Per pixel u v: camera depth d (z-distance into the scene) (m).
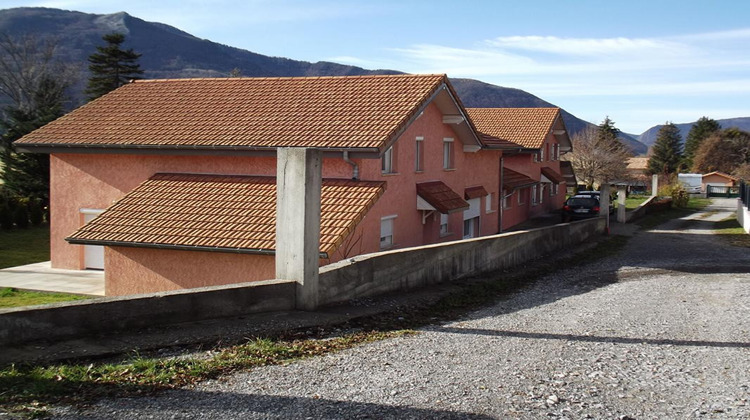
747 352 9.48
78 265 21.53
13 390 6.40
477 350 9.12
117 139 20.36
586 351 9.30
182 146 19.23
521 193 38.41
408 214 21.02
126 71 58.06
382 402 6.62
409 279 13.77
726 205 66.38
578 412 6.59
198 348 8.29
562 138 47.91
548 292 15.46
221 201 17.97
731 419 6.52
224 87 23.56
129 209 18.16
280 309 10.44
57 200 21.64
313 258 10.70
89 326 8.26
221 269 16.23
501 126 41.03
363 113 19.47
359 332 9.82
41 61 60.84
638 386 7.60
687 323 11.65
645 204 46.53
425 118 22.03
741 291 15.74
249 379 7.20
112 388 6.66
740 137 113.94
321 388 7.00
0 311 7.52
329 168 18.36
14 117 36.47
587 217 37.62
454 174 25.11
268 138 18.72
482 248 17.33
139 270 17.02
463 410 6.49
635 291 15.70
